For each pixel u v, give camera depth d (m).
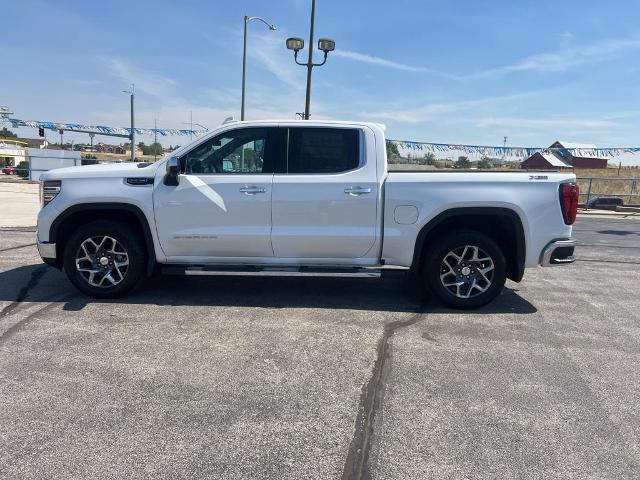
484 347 4.42
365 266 5.44
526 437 3.03
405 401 3.43
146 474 2.62
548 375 3.89
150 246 5.38
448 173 5.26
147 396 3.42
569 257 5.33
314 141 5.31
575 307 5.75
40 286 5.97
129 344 4.30
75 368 3.82
